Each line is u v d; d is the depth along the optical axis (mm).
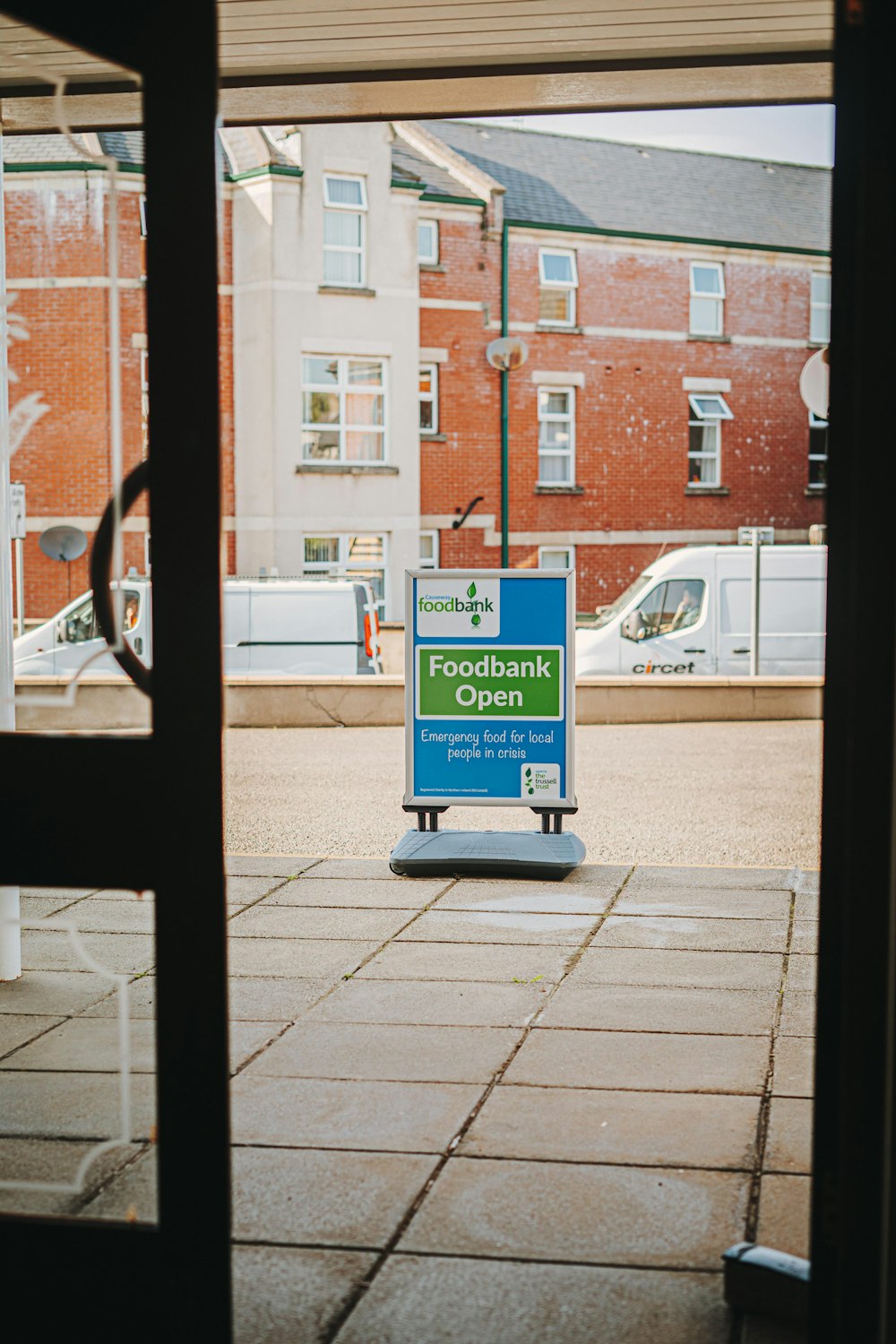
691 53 6094
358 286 30984
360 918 7258
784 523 36469
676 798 11914
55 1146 4219
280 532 30422
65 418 6250
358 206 30859
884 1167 2619
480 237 32719
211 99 2672
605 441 34406
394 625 24625
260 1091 4715
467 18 5621
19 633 12586
